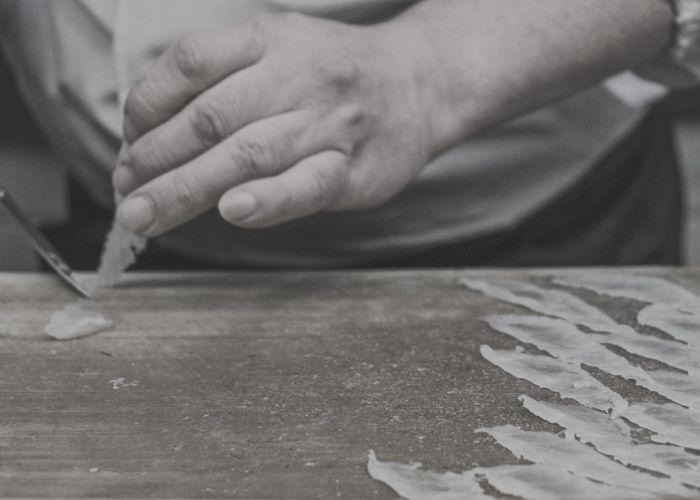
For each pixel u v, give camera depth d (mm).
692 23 1046
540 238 1294
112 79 1157
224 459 700
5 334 937
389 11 1121
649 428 739
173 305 1018
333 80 884
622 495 644
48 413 774
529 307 1002
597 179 1297
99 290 1057
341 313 994
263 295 1048
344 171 906
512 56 972
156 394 811
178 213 913
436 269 1155
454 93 965
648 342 910
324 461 698
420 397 803
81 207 1345
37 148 1856
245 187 864
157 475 678
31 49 1210
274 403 793
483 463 696
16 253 1835
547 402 792
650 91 1296
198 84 887
